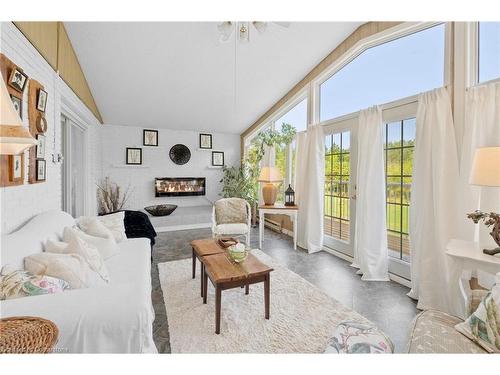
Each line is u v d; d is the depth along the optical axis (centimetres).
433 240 223
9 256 126
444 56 229
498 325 104
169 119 529
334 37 330
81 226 232
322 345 168
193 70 373
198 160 608
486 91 194
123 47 313
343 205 352
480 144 195
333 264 322
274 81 421
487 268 160
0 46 158
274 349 164
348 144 342
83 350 104
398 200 279
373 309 217
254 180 559
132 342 109
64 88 275
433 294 218
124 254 224
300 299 228
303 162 402
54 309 106
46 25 225
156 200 571
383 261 277
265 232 498
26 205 189
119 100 439
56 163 248
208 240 272
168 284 259
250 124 588
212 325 189
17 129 96
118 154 533
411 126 263
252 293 239
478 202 200
